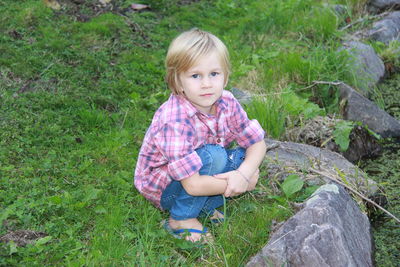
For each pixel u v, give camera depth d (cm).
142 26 557
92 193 306
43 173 333
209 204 299
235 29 582
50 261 258
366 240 293
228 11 631
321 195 284
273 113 399
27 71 435
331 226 256
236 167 292
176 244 278
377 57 537
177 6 626
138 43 523
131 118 408
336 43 539
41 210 293
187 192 270
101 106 419
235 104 289
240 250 273
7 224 283
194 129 271
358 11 638
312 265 243
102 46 500
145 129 398
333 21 579
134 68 474
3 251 257
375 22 609
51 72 441
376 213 338
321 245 248
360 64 504
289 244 251
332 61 498
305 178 335
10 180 319
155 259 266
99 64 465
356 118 434
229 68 275
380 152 416
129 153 365
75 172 336
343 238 259
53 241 275
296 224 261
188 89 263
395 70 554
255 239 281
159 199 294
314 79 475
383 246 307
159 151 280
